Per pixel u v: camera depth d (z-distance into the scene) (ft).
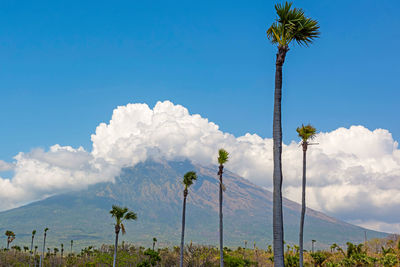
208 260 252.62
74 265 484.74
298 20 54.49
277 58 55.98
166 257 327.26
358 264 248.93
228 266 240.32
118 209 186.91
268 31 57.41
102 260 463.42
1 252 540.93
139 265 324.60
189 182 195.62
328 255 293.43
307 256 306.76
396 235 396.78
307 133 125.90
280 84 55.52
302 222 125.29
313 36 56.75
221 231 153.28
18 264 500.33
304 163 127.03
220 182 154.20
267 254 394.93
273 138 54.19
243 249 444.96
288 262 210.38
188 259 254.27
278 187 51.70
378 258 271.69
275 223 50.52
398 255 275.59
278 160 52.75
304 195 126.72
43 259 526.16
